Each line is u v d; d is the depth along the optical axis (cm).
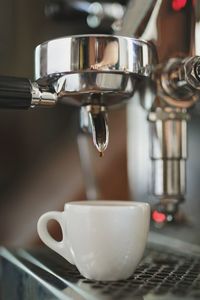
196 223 49
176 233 52
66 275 35
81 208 33
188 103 41
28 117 61
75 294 29
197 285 31
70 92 34
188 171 52
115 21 53
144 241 34
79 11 57
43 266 38
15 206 60
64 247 36
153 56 35
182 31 39
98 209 33
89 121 38
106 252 33
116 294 28
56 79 34
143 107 45
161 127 44
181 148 44
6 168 60
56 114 62
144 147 59
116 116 61
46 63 33
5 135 60
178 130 44
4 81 32
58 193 61
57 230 57
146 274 35
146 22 40
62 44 33
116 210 33
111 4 55
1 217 60
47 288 31
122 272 33
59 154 62
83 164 60
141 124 60
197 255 44
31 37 61
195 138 53
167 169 44
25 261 40
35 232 60
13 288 39
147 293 29
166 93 40
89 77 33
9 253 45
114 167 61
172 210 45
